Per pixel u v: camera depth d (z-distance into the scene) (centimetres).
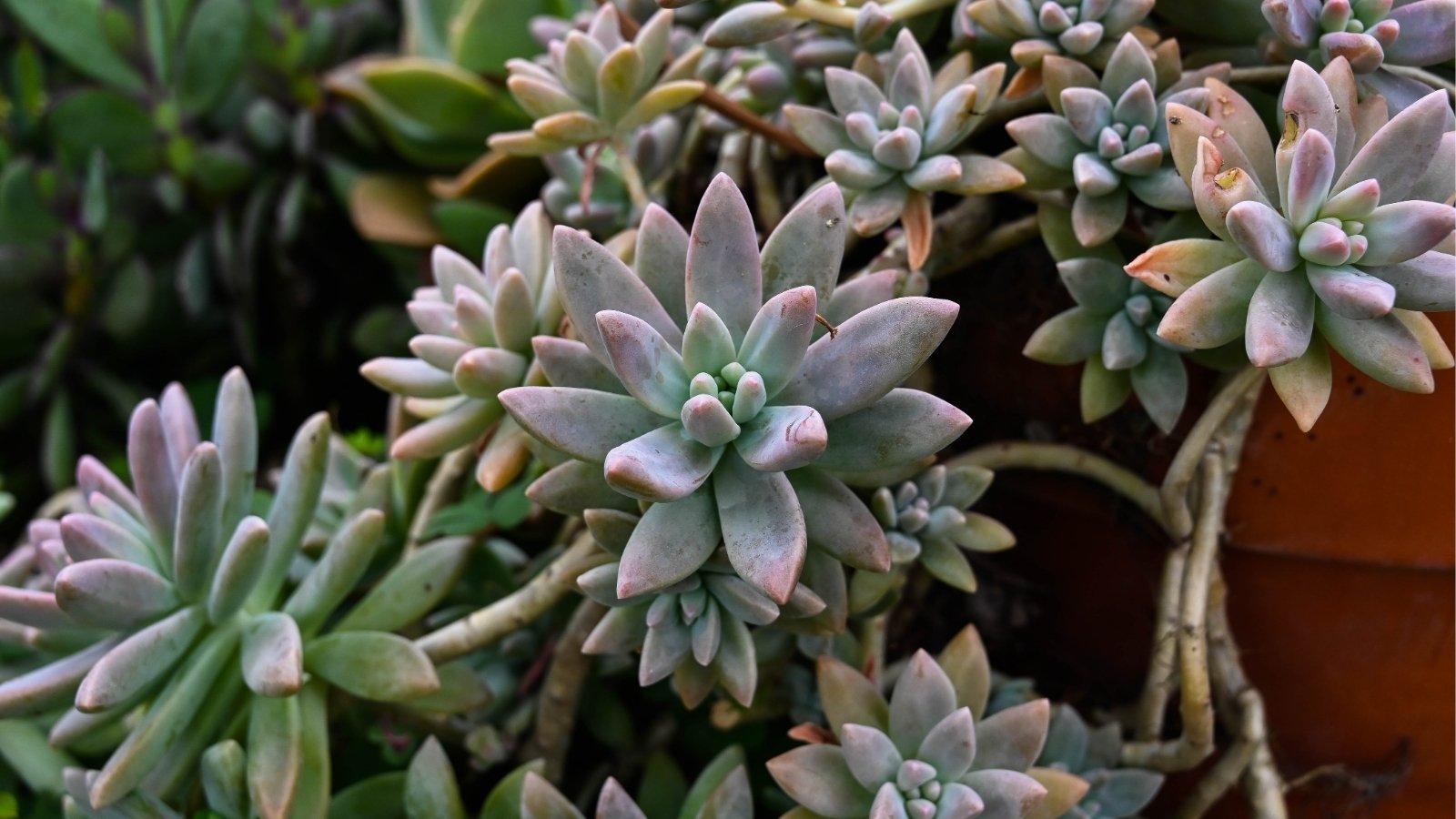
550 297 71
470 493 77
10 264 98
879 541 65
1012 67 73
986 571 77
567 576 70
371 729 76
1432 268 64
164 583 69
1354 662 72
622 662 75
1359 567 71
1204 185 64
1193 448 70
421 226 100
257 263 110
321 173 108
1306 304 64
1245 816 74
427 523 76
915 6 72
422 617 74
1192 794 73
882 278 66
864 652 72
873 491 70
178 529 68
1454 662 71
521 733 76
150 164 102
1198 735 71
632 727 77
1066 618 76
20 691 68
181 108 100
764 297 66
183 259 103
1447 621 71
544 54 91
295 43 103
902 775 67
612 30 74
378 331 103
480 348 70
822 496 65
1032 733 68
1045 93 71
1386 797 73
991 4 70
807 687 74
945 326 62
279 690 67
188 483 68
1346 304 63
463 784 76
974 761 68
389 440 81
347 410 113
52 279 102
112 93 97
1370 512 71
